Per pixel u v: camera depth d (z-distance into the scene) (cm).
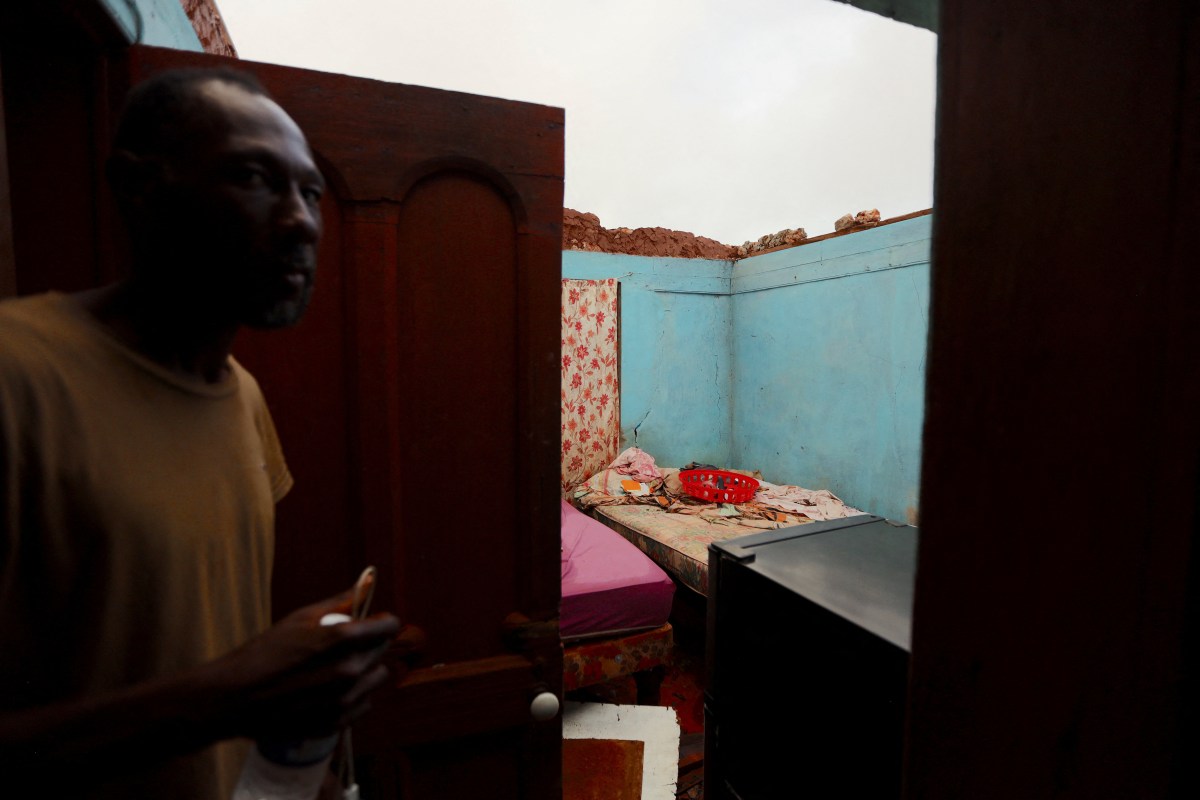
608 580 282
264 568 79
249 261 62
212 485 67
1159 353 38
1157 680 39
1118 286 40
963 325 52
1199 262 36
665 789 233
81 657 59
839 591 106
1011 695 49
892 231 426
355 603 61
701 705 312
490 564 133
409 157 118
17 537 54
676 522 408
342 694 54
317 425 119
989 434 50
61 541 56
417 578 128
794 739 108
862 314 454
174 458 63
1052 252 44
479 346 128
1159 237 38
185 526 63
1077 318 43
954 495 53
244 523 73
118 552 58
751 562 122
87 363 58
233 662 52
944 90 52
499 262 128
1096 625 43
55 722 47
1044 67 44
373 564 122
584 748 257
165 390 63
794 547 131
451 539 129
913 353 418
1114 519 41
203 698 50
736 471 512
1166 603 39
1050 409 45
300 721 53
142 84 62
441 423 127
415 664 129
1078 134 42
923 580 57
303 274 66
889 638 87
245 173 61
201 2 173
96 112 100
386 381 121
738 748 124
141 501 59
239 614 73
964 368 52
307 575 121
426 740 130
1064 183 43
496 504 132
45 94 98
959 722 54
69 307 60
